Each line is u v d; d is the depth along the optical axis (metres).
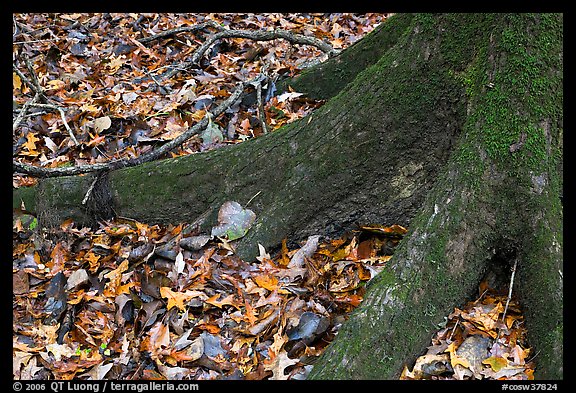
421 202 3.41
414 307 2.77
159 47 6.58
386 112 3.30
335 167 3.46
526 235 2.88
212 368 2.90
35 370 2.93
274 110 4.92
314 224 3.58
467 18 3.04
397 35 4.61
